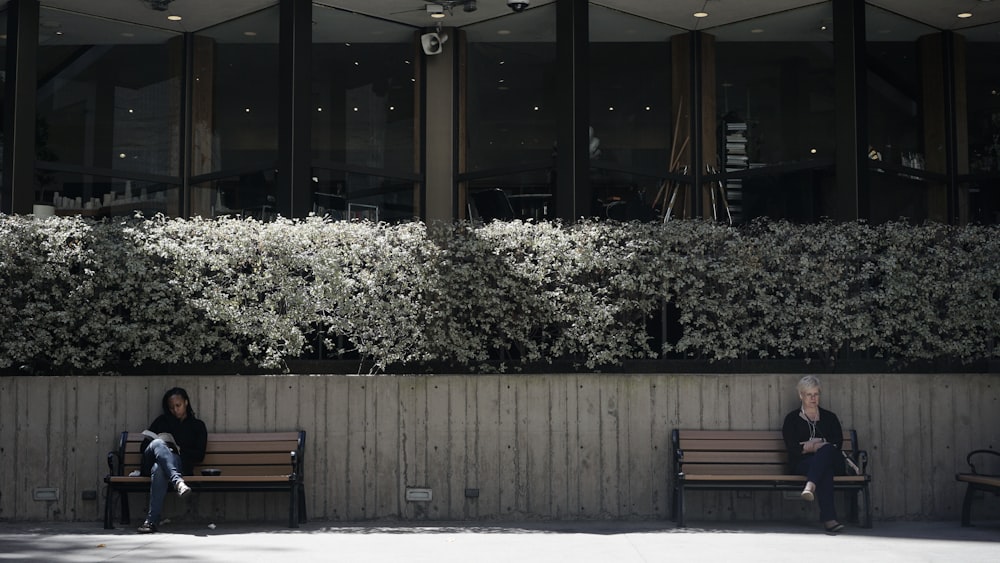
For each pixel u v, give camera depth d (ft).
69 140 48.91
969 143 51.16
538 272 39.29
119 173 49.85
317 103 49.65
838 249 39.83
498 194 50.29
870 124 48.83
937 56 51.24
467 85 51.42
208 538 33.35
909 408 39.17
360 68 50.72
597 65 49.57
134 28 50.85
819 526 36.81
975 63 51.52
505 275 39.45
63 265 38.73
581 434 38.81
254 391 38.68
